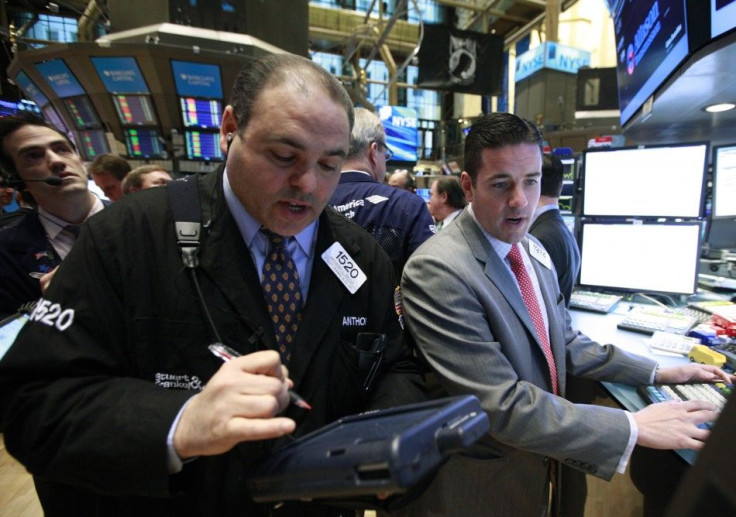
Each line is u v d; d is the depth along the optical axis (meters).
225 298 0.60
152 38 2.05
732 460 0.22
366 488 0.34
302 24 2.42
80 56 2.07
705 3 1.00
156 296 0.58
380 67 8.73
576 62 5.27
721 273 1.80
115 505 0.58
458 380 0.76
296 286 0.67
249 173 0.55
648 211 1.56
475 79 5.73
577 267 1.61
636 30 1.59
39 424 0.48
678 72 1.20
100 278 0.56
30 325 0.53
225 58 2.10
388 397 0.69
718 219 1.81
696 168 1.44
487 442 0.86
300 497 0.40
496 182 0.83
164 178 2.04
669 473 0.87
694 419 0.70
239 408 0.41
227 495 0.58
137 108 2.37
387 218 1.35
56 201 1.21
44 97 2.41
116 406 0.48
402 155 5.14
